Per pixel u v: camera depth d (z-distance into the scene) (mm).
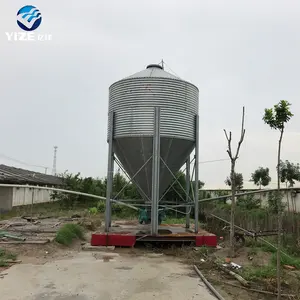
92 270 9297
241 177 33750
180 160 14500
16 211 24406
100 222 20922
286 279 8523
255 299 7152
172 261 10750
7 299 6816
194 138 14172
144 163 13789
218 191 32031
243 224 16344
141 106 13430
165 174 14320
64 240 12820
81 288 7633
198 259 11016
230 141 11258
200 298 7121
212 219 21734
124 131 13531
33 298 6910
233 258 11250
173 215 27422
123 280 8375
